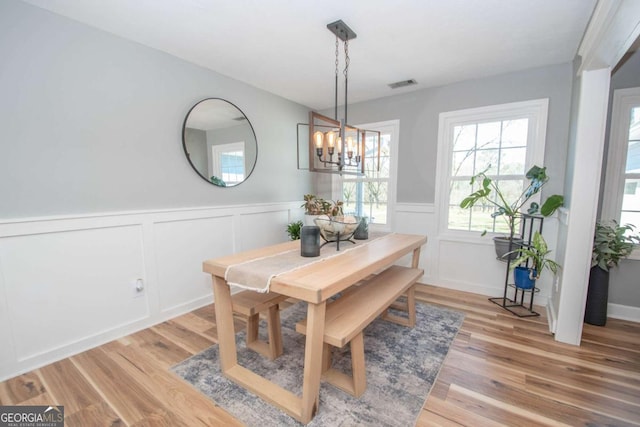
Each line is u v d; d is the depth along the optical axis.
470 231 3.22
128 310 2.29
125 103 2.20
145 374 1.79
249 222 3.28
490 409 1.51
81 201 2.02
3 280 1.72
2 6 1.65
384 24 1.97
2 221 1.69
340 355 2.03
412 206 3.50
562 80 2.61
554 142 2.68
